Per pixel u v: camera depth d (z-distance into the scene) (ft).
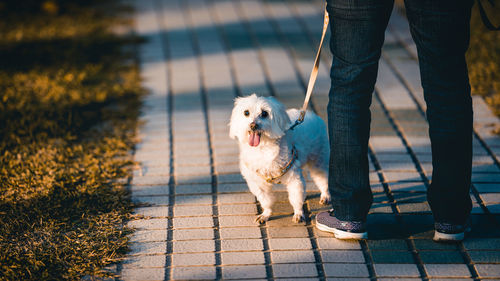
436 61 8.82
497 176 12.70
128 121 16.03
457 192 9.60
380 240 10.33
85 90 17.98
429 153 13.97
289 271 9.47
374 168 13.32
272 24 25.04
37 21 25.13
